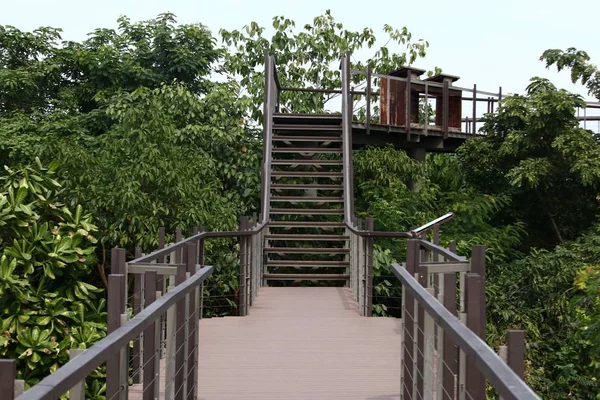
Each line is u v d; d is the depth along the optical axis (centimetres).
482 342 204
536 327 941
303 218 1138
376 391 475
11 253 599
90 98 1498
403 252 1082
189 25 1542
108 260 912
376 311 1036
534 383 857
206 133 1214
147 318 264
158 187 894
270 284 1113
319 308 780
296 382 495
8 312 583
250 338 632
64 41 1566
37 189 649
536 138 1205
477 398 298
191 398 405
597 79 1283
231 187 1241
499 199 1227
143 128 927
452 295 358
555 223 1306
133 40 1595
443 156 1537
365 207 1244
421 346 360
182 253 566
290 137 1141
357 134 1252
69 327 625
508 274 1064
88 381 600
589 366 820
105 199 849
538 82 1256
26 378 578
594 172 1120
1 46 1502
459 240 1116
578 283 718
